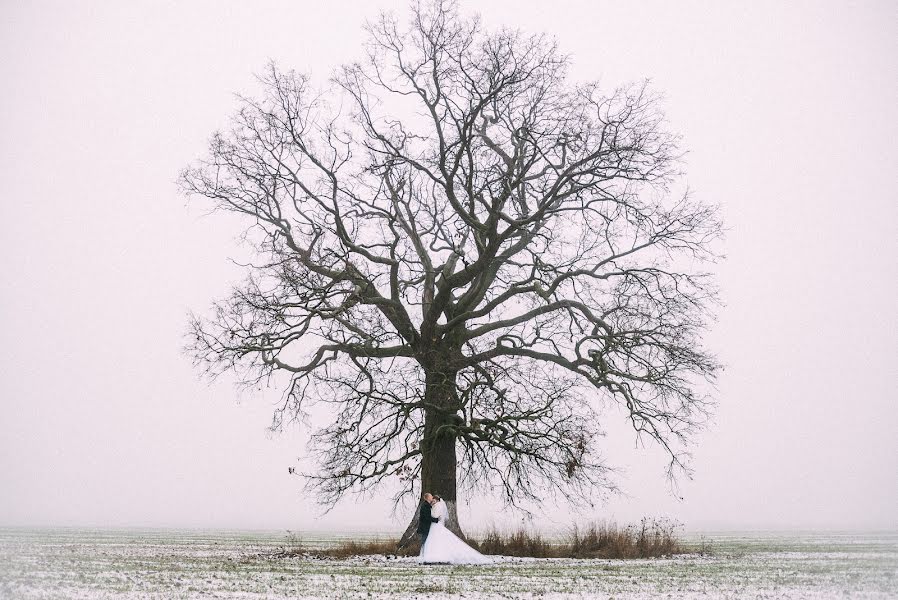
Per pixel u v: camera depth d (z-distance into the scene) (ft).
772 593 50.01
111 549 96.63
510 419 91.91
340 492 91.76
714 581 58.03
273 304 91.15
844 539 151.53
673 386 94.73
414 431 94.02
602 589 51.85
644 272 98.43
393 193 102.63
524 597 46.65
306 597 45.62
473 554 77.77
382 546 98.12
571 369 97.35
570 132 91.35
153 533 170.91
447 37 91.40
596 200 95.61
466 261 98.32
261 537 155.12
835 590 52.01
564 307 97.81
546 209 94.32
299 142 98.48
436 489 95.30
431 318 98.89
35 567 65.46
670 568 71.36
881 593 50.44
